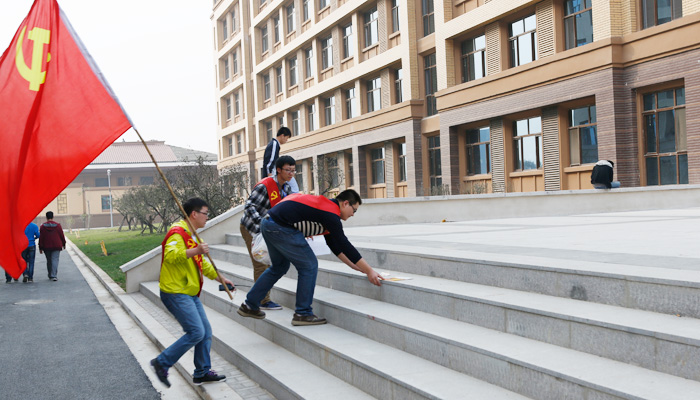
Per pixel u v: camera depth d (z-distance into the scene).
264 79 43.84
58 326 8.05
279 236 4.95
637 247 5.14
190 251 4.56
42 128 4.24
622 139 16.41
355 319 4.72
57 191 4.24
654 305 3.31
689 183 15.04
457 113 22.67
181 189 24.25
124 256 18.81
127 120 4.35
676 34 14.91
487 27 21.44
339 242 4.96
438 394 3.19
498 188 21.39
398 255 5.64
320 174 32.06
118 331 7.64
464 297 4.09
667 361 2.81
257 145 44.19
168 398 4.90
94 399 4.93
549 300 3.78
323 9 33.59
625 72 16.41
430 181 25.97
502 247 5.61
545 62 18.33
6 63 4.30
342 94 32.38
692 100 14.69
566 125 18.73
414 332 3.98
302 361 4.75
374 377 3.76
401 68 27.31
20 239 4.21
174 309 4.64
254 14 43.56
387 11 27.62
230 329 6.18
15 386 5.32
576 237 6.54
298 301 5.12
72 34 4.36
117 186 72.94
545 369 2.96
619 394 2.58
